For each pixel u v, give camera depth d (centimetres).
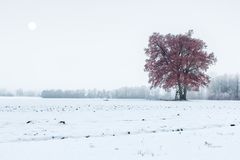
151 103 5247
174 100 6700
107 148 1243
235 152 1164
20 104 4888
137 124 2211
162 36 6669
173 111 3409
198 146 1289
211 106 4472
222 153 1145
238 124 2291
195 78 6391
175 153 1146
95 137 1579
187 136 1582
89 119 2530
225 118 2692
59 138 1634
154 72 6575
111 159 1041
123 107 4116
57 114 2962
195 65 6438
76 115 2864
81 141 1430
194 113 3170
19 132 1789
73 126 2077
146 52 6712
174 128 2030
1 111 3300
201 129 1930
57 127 2022
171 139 1480
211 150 1202
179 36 6612
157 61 6650
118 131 1864
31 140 1566
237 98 9675
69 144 1340
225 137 1544
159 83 6588
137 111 3375
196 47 6488
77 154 1121
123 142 1395
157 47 6681
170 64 6481
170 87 6519
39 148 1238
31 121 2331
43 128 1970
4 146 1286
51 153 1136
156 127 2053
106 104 4925
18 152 1152
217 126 2192
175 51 6512
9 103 5256
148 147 1270
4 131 1820
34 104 4903
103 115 2878
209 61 6488
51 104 4919
